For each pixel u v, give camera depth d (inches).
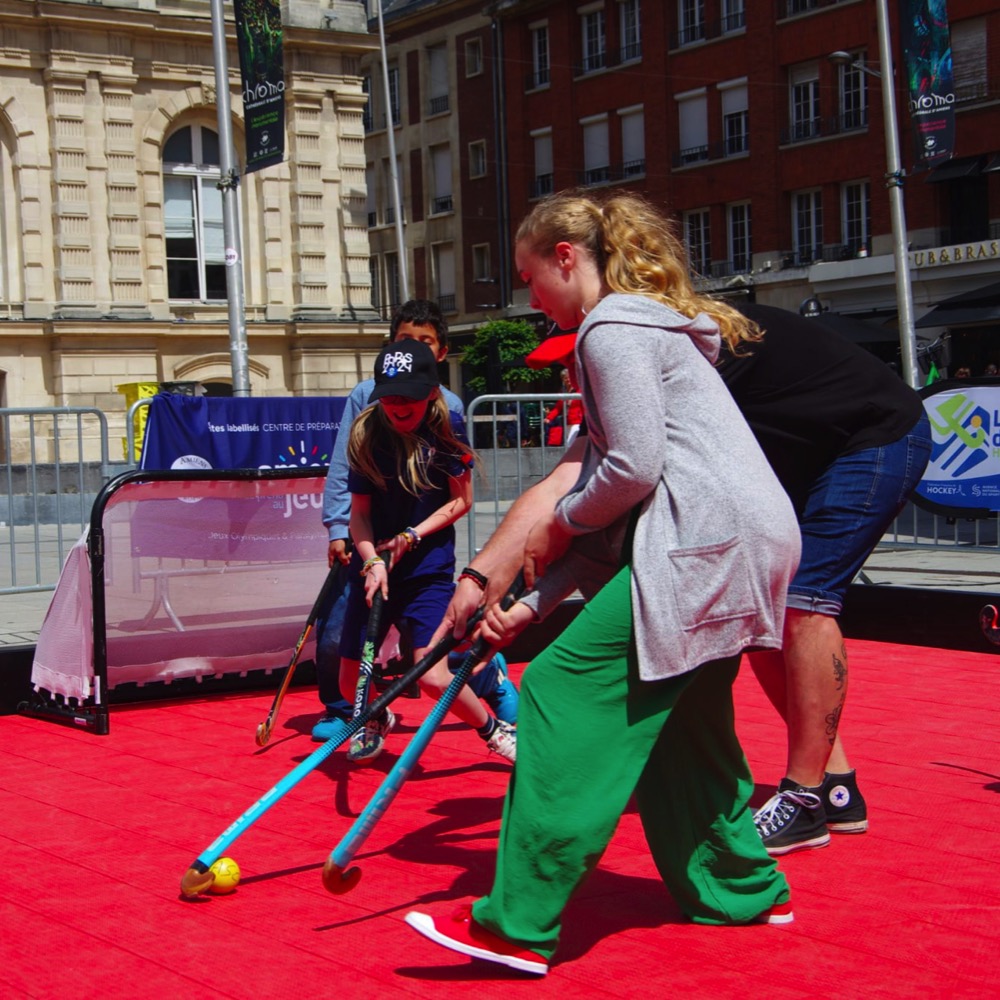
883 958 117.0
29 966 117.1
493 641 118.6
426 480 175.3
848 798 155.3
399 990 110.6
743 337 130.0
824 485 153.0
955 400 328.5
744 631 113.9
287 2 1112.2
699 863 123.7
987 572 346.6
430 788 179.2
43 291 1031.6
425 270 1689.2
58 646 224.8
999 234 1154.0
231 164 676.1
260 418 386.9
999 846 150.4
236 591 246.5
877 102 1219.9
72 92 1024.9
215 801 173.3
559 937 118.3
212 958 118.3
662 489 112.3
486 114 1593.3
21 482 353.1
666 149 1398.9
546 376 1300.4
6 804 172.9
